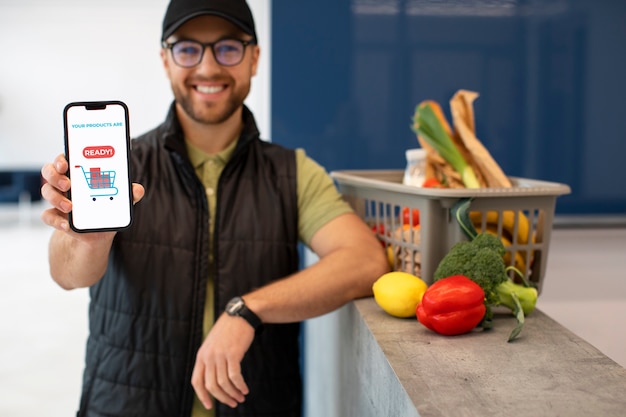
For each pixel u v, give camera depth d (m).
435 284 0.96
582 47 1.88
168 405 1.29
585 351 0.88
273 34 1.86
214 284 1.31
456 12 1.87
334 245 1.29
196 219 1.33
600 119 1.91
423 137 1.42
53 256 1.22
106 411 1.30
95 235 0.99
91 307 1.38
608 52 1.88
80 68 8.05
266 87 2.04
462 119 1.41
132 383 1.29
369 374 1.00
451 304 0.93
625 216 1.95
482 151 1.37
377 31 1.88
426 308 0.95
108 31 8.02
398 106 1.90
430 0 1.87
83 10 7.92
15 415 2.55
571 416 0.68
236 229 1.34
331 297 1.17
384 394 0.88
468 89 1.90
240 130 1.43
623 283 1.39
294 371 1.41
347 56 1.88
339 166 1.91
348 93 1.89
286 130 1.90
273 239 1.35
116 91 8.16
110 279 1.32
